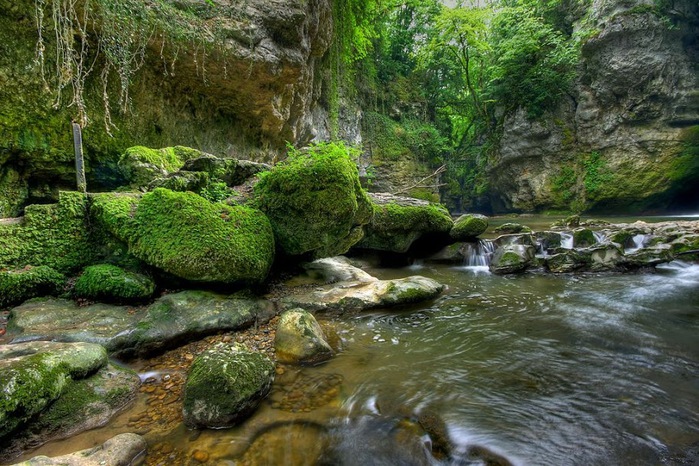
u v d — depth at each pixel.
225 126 10.95
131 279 4.21
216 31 8.61
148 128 8.54
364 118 23.45
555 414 2.89
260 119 11.67
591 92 19.97
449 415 2.89
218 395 2.73
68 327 3.52
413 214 8.96
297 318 3.98
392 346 4.21
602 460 2.37
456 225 9.97
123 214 4.60
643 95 18.11
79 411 2.64
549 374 3.54
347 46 18.36
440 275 8.02
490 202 28.30
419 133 25.55
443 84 28.27
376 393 3.20
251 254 4.66
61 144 6.72
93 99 7.25
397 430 2.72
